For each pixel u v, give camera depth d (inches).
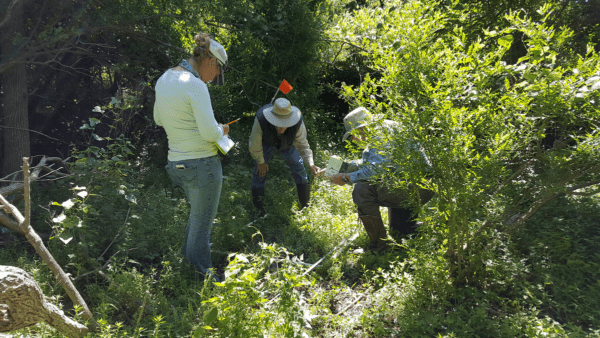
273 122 170.6
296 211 179.9
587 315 102.7
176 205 177.6
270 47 254.7
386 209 174.9
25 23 196.7
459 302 112.9
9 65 178.9
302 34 253.8
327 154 278.8
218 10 231.5
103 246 142.7
